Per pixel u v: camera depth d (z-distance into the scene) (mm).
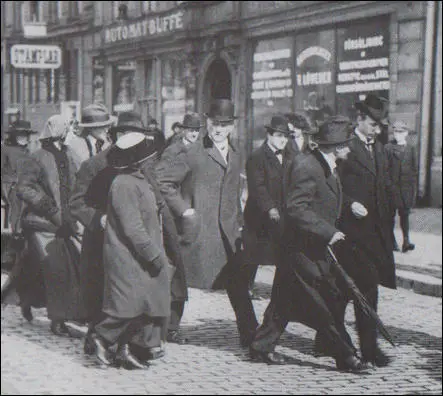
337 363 6699
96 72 32812
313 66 21125
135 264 6465
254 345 6832
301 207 6438
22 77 38062
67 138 7938
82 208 6875
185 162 7406
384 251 6840
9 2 40281
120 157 6465
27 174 7758
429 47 18000
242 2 23812
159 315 6543
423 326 8422
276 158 8375
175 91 27562
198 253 7434
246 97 23766
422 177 18172
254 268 7387
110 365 6719
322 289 6504
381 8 18906
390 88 18797
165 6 27953
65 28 34500
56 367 6656
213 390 6066
